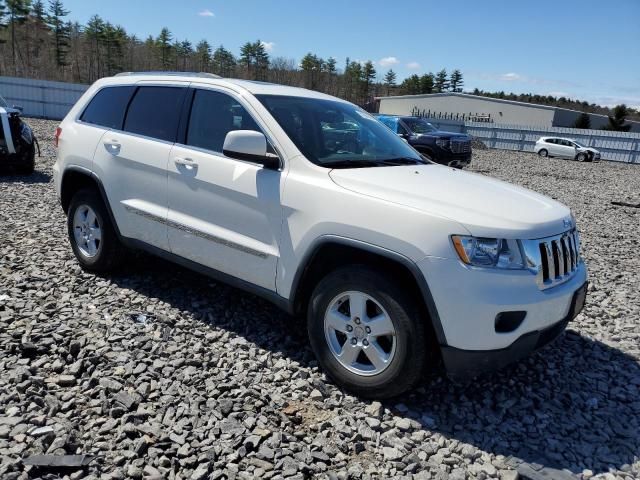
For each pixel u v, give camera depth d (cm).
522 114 6362
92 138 474
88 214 493
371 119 463
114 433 275
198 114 409
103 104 488
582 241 818
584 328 463
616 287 589
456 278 282
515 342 294
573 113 6744
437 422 308
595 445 296
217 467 255
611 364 398
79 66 9912
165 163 411
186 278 499
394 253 295
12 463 243
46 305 417
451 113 6650
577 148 3119
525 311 291
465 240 284
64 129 511
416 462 270
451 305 283
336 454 273
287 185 342
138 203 434
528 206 328
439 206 300
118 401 298
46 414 284
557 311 314
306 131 375
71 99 2911
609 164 3033
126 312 418
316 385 332
